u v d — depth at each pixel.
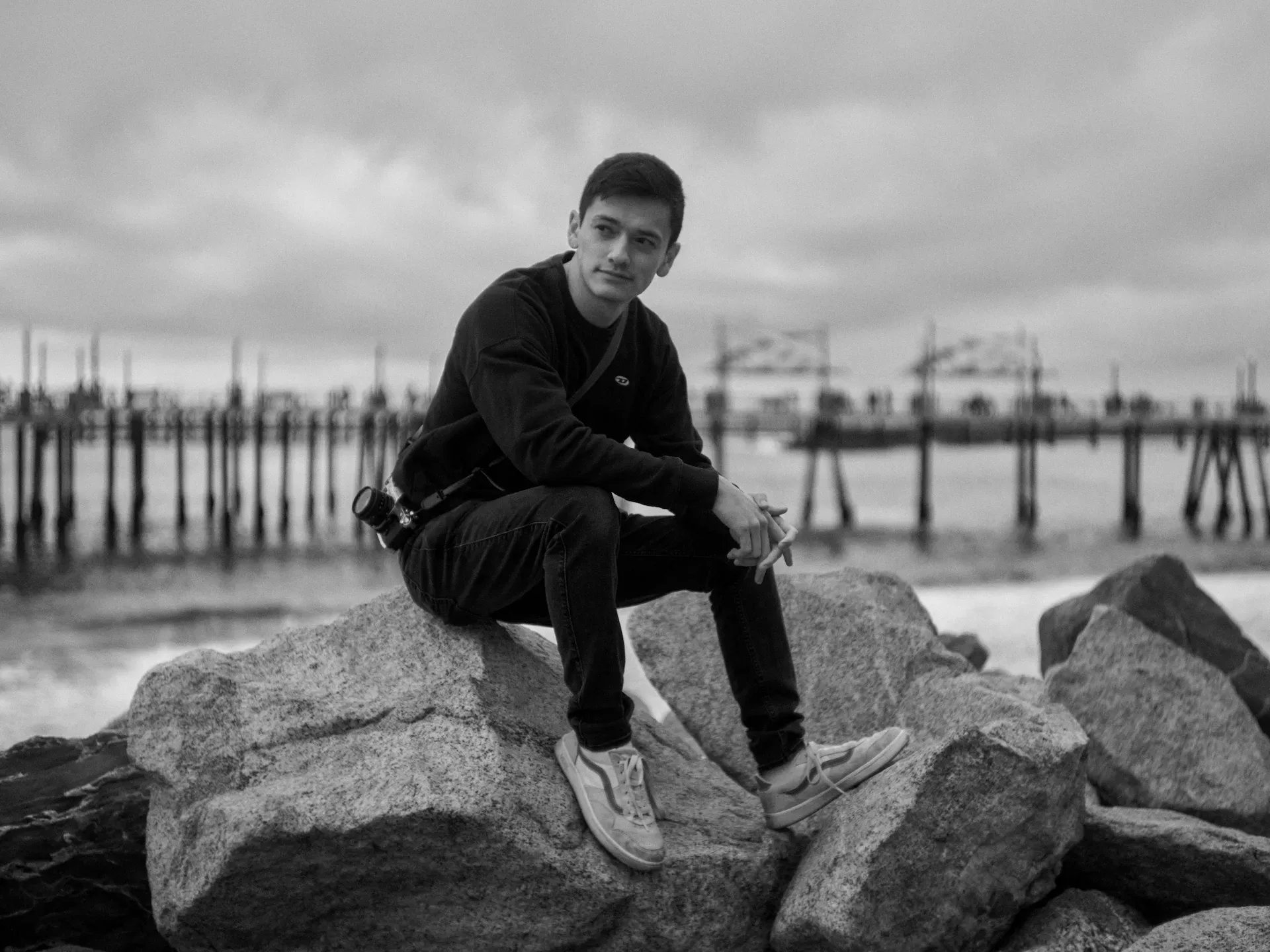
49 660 14.08
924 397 45.59
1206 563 31.66
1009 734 3.08
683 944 3.15
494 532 3.08
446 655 3.40
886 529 46.50
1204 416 45.94
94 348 38.81
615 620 3.02
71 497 38.81
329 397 42.03
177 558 34.12
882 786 3.14
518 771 3.11
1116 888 3.56
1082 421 46.06
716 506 3.03
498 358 3.02
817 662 4.35
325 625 3.57
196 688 3.30
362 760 3.13
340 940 3.17
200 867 3.05
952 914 3.04
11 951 3.78
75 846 3.82
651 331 3.30
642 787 3.13
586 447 2.96
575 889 3.03
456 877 3.05
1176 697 4.98
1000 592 18.27
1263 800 4.70
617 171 3.04
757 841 3.31
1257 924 2.89
